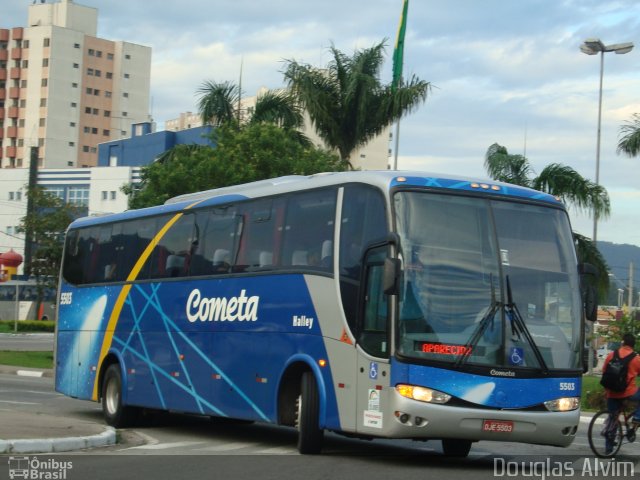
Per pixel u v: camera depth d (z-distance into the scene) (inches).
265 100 1787.6
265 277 737.0
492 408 601.3
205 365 800.3
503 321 615.8
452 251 619.8
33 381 1552.7
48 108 6609.3
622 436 745.0
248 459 635.5
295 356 684.1
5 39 6776.6
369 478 543.8
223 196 826.2
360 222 647.1
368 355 617.0
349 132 1711.4
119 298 948.0
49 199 2244.1
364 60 1699.1
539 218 654.5
